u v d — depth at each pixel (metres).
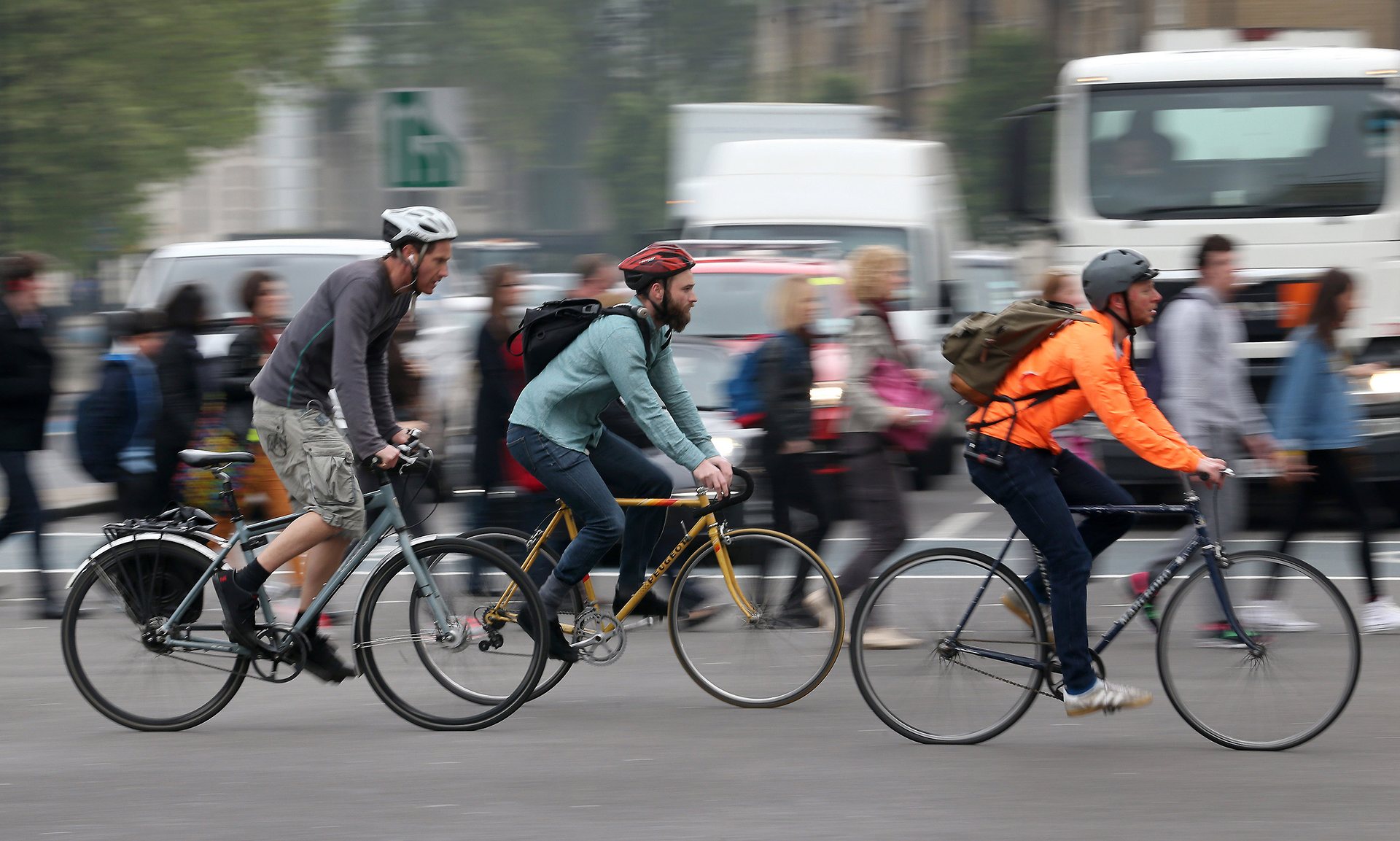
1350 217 40.47
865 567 27.28
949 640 21.42
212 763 20.44
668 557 23.25
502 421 29.55
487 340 29.44
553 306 22.55
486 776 19.69
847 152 53.25
